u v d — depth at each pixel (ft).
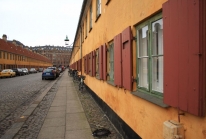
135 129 11.31
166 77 7.14
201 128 5.78
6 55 147.13
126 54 12.11
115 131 15.12
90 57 31.60
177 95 6.49
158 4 8.39
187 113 6.40
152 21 9.37
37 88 47.01
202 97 5.48
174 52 6.59
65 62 421.59
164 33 7.21
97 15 25.70
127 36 11.81
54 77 81.10
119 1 14.57
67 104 25.80
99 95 23.85
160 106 8.14
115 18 15.88
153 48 9.48
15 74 114.52
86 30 39.09
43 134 14.47
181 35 6.20
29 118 18.92
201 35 5.41
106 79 19.20
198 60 5.50
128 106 12.52
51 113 20.85
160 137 8.34
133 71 11.47
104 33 20.51
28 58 220.02
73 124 16.84
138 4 10.66
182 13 6.12
